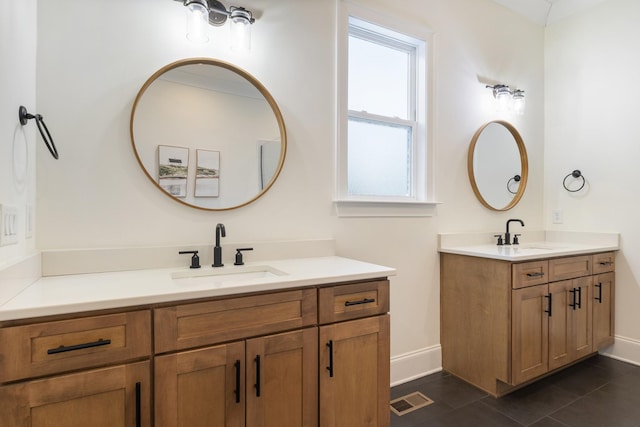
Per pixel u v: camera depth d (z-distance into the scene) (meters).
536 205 3.11
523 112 2.99
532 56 3.08
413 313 2.37
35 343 0.94
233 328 1.21
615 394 2.11
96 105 1.49
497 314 2.10
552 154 3.12
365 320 1.50
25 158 1.25
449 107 2.54
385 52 2.39
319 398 1.38
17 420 0.92
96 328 1.01
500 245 2.65
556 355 2.25
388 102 2.39
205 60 1.69
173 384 1.11
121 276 1.39
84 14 1.47
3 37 1.02
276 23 1.89
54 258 1.39
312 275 1.41
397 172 2.41
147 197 1.59
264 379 1.27
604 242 2.75
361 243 2.16
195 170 1.68
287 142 1.92
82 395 0.99
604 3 2.79
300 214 1.96
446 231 2.53
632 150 2.62
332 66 2.07
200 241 1.70
